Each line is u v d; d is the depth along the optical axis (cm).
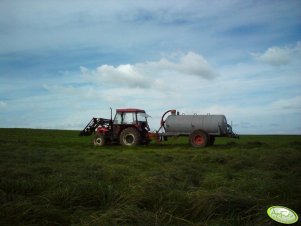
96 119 2223
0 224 484
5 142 1970
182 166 948
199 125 1939
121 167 916
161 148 1836
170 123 1989
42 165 953
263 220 484
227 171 931
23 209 520
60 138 2667
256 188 671
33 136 2827
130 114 2078
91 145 2053
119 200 594
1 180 699
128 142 2048
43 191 658
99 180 772
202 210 534
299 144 1786
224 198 546
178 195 592
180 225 495
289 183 683
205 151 1480
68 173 841
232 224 489
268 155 1159
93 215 525
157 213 524
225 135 1948
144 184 645
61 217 520
